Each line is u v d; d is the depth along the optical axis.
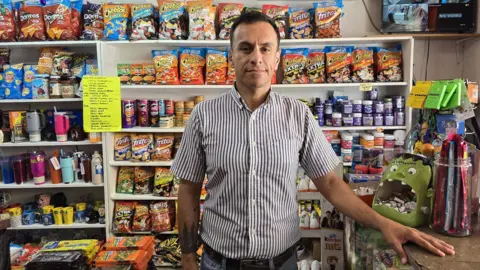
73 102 3.32
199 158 1.46
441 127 1.59
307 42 2.96
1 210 3.10
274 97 1.44
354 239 1.72
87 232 3.36
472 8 2.91
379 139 2.93
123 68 3.11
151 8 2.99
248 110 1.39
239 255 1.37
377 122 2.97
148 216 3.15
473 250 1.10
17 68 3.06
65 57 3.09
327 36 2.93
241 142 1.36
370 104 2.97
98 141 3.06
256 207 1.35
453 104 1.54
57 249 2.08
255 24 1.31
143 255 2.21
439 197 1.22
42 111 3.17
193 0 3.08
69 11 2.97
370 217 1.30
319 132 1.49
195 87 2.99
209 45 3.12
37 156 3.09
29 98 3.06
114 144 3.15
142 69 3.07
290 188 1.41
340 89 3.20
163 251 3.11
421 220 1.30
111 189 3.12
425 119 1.74
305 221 2.78
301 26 2.97
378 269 1.39
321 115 3.02
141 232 3.12
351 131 3.15
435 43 3.19
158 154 3.12
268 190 1.36
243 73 1.33
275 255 1.38
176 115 3.16
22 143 3.04
